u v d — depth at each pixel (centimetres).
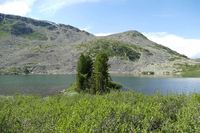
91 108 1435
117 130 1145
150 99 1973
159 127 1238
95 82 7519
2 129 1278
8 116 1415
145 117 1250
